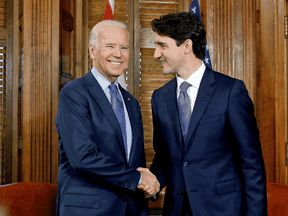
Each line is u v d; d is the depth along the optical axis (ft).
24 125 8.96
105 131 3.90
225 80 4.13
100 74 4.35
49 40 9.20
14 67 10.44
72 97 3.90
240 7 9.46
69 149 3.67
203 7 9.84
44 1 9.20
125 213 3.93
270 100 8.32
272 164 8.29
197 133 3.99
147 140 11.12
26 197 4.90
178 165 4.16
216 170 3.92
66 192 3.83
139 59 11.27
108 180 3.63
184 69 4.26
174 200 4.13
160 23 4.20
